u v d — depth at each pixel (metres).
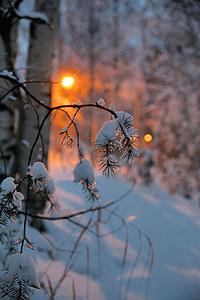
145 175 6.54
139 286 2.47
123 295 2.31
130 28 10.34
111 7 10.99
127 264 2.77
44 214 2.80
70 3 11.11
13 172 2.73
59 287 2.11
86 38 10.53
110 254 2.83
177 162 7.76
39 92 2.86
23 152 2.82
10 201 1.28
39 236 2.52
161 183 7.53
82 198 3.72
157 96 8.65
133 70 9.62
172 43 8.73
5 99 2.60
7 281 1.22
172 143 8.28
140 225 3.62
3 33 2.60
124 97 9.88
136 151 1.28
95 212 3.46
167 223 3.91
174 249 3.30
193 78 8.12
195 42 8.39
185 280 2.70
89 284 2.30
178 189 7.34
